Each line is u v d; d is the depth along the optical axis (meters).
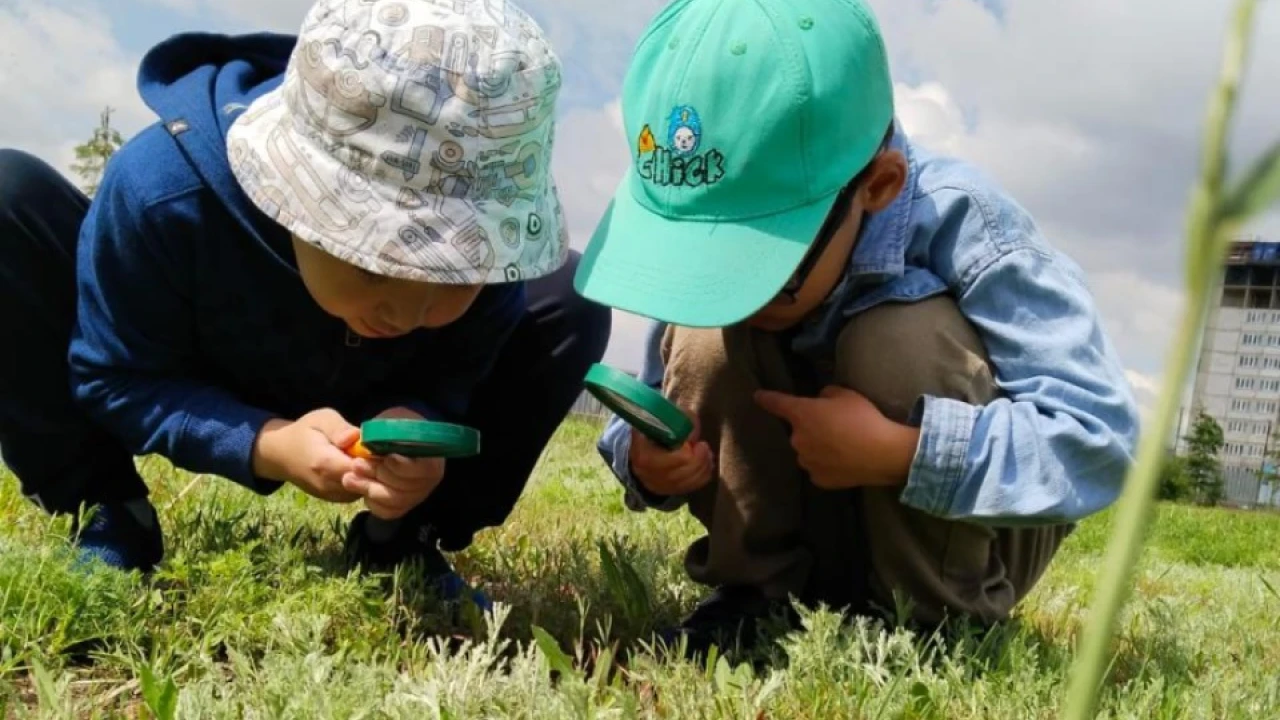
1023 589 2.30
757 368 2.19
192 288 2.06
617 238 2.02
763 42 1.90
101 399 2.11
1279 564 7.04
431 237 1.77
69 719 1.48
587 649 2.11
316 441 1.99
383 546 2.37
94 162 12.53
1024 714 1.68
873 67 1.98
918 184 2.14
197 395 2.12
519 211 1.86
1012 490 1.92
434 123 1.76
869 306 2.07
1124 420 2.01
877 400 2.04
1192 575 4.81
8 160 2.11
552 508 4.16
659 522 3.75
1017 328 2.05
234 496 3.16
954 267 2.07
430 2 1.82
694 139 1.93
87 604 1.82
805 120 1.89
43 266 2.14
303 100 1.83
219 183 1.97
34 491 2.30
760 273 1.87
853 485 2.02
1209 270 0.21
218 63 2.29
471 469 2.48
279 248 2.01
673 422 2.08
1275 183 0.20
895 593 2.00
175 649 1.75
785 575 2.25
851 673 1.78
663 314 1.87
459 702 1.57
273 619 1.80
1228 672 2.11
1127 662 2.16
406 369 2.32
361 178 1.79
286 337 2.15
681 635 2.03
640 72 2.08
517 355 2.45
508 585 2.50
